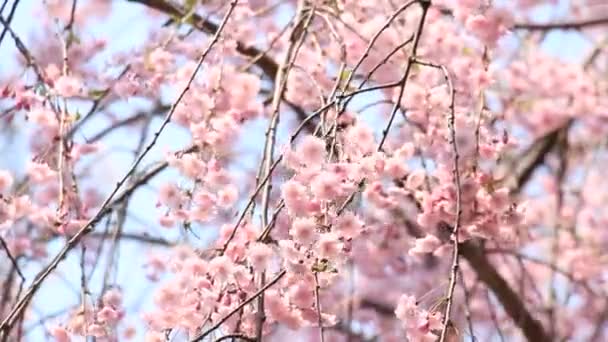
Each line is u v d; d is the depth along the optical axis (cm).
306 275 289
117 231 329
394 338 369
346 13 330
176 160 302
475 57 331
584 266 383
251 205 293
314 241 287
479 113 313
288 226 296
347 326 353
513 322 362
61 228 311
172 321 293
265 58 337
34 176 317
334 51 331
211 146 306
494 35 318
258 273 292
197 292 292
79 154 323
